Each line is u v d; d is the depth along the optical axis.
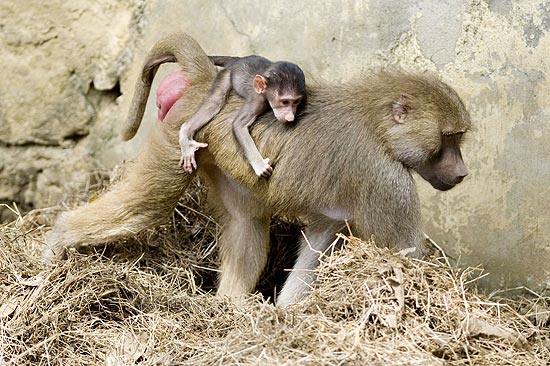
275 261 8.80
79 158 10.53
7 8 10.22
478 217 8.30
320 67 9.05
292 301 7.66
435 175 7.38
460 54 8.27
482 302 6.93
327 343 6.30
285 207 7.56
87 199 9.65
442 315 6.70
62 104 10.45
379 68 8.59
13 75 10.34
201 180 8.41
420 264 7.05
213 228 8.68
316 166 7.31
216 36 9.74
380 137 7.23
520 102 7.95
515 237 8.08
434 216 8.60
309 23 9.07
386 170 7.21
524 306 7.89
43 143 10.53
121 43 10.34
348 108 7.34
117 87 10.47
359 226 7.38
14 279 7.45
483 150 8.22
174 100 7.66
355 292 6.78
